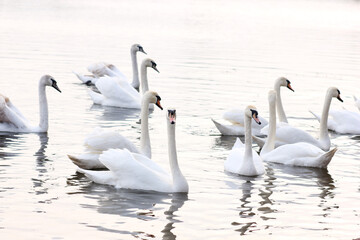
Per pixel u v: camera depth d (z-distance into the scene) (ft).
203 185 47.73
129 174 45.93
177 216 40.57
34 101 75.36
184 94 82.84
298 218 41.04
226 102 78.79
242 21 195.83
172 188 45.39
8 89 80.53
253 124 66.54
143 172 45.88
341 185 49.01
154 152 56.34
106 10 209.46
